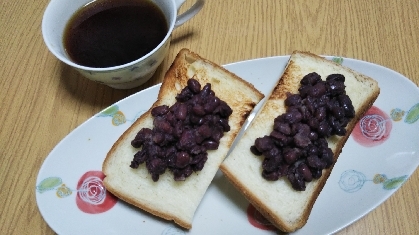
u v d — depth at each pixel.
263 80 0.27
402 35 0.28
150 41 0.25
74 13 0.26
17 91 0.28
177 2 0.25
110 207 0.23
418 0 0.30
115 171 0.24
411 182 0.23
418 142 0.24
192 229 0.23
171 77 0.26
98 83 0.27
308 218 0.23
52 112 0.27
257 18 0.30
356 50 0.28
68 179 0.24
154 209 0.23
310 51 0.28
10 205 0.24
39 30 0.30
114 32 0.26
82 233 0.22
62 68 0.28
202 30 0.29
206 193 0.24
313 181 0.23
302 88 0.23
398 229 0.22
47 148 0.25
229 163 0.23
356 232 0.23
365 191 0.23
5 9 0.31
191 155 0.22
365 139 0.25
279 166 0.22
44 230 0.23
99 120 0.25
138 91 0.27
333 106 0.22
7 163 0.25
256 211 0.23
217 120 0.23
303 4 0.30
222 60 0.28
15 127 0.26
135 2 0.26
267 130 0.24
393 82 0.25
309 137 0.21
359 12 0.29
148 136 0.22
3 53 0.29
